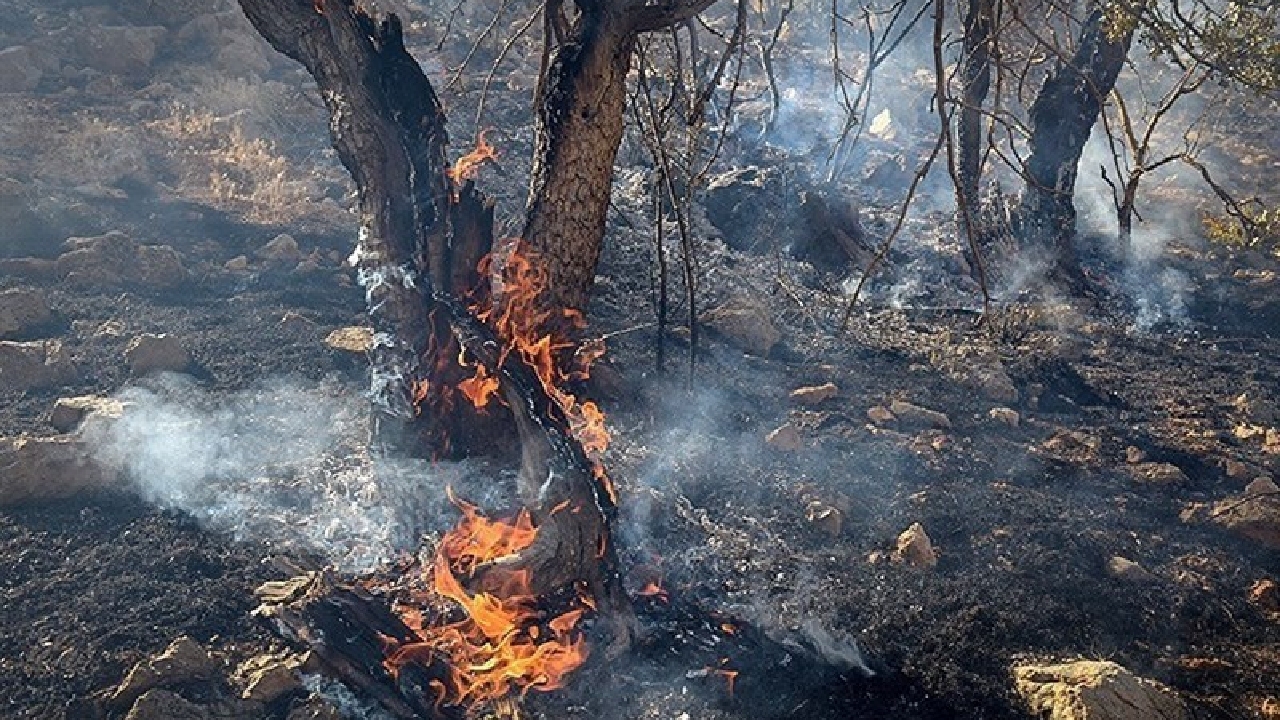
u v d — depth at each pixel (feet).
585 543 16.94
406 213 18.56
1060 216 32.48
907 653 17.93
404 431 18.93
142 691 16.07
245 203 32.63
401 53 18.40
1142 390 27.25
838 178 36.06
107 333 25.38
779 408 24.66
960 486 22.31
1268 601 19.88
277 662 16.53
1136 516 21.97
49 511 19.80
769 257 31.42
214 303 27.61
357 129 18.29
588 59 17.63
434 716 15.97
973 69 30.73
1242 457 24.32
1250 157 43.80
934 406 25.40
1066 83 31.68
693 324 23.32
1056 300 31.50
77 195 31.17
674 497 20.77
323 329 26.63
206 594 18.06
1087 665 17.15
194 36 42.39
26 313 25.52
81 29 40.55
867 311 30.09
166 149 34.81
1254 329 31.19
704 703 16.53
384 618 16.84
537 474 17.06
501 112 40.40
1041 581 19.79
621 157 35.40
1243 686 18.10
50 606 17.71
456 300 18.40
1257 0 19.13
